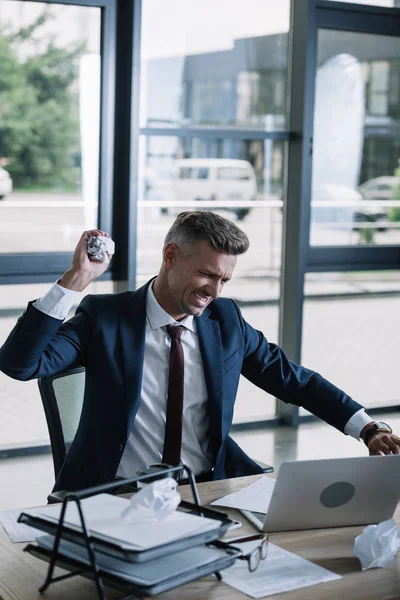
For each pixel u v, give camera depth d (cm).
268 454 479
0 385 462
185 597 147
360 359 565
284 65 515
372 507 182
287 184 526
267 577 156
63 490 212
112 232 476
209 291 216
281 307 537
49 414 226
